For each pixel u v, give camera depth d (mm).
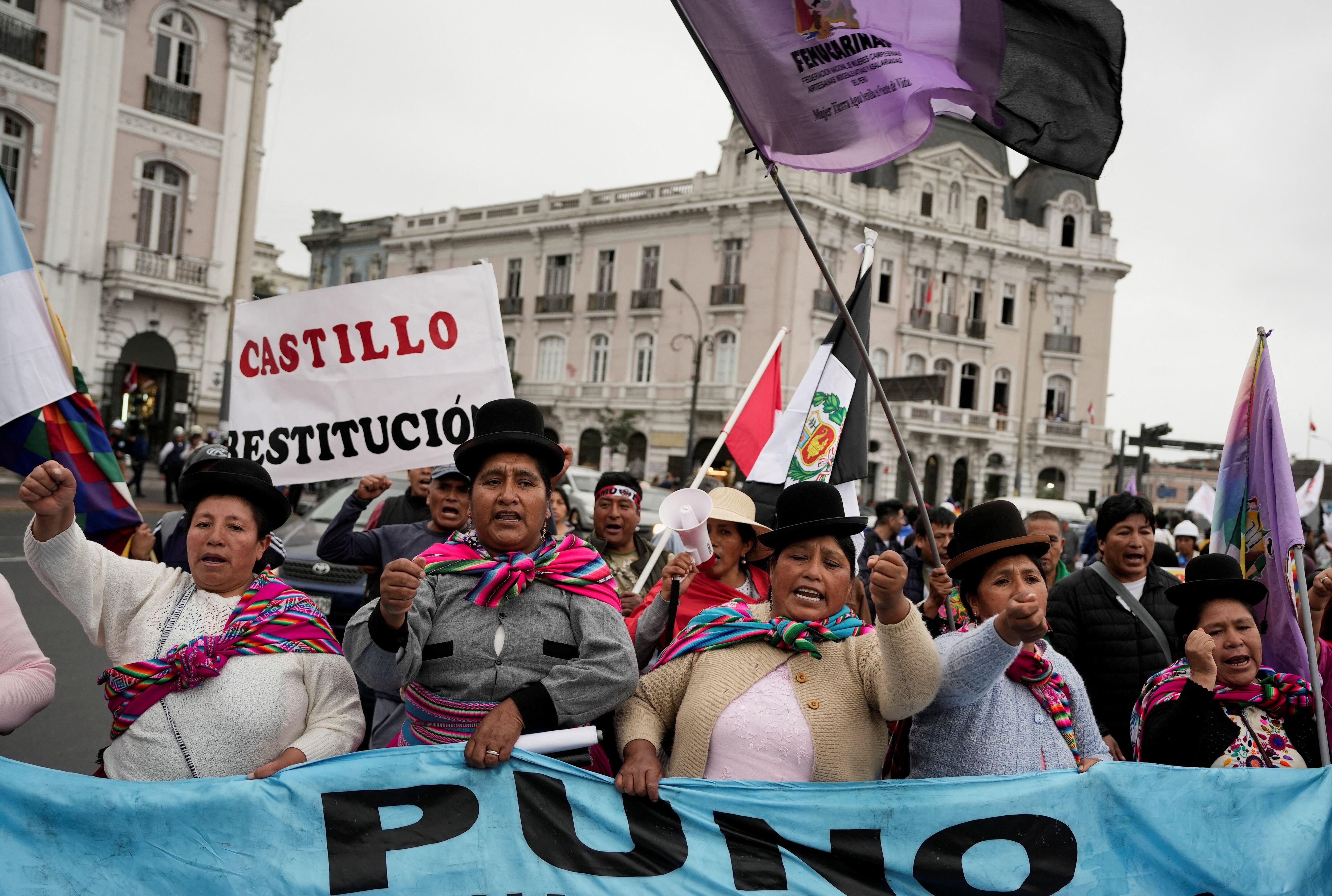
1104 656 4332
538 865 2607
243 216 21984
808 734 2799
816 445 4816
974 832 2822
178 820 2441
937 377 19594
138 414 27578
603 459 39688
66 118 25531
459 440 4328
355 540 4695
